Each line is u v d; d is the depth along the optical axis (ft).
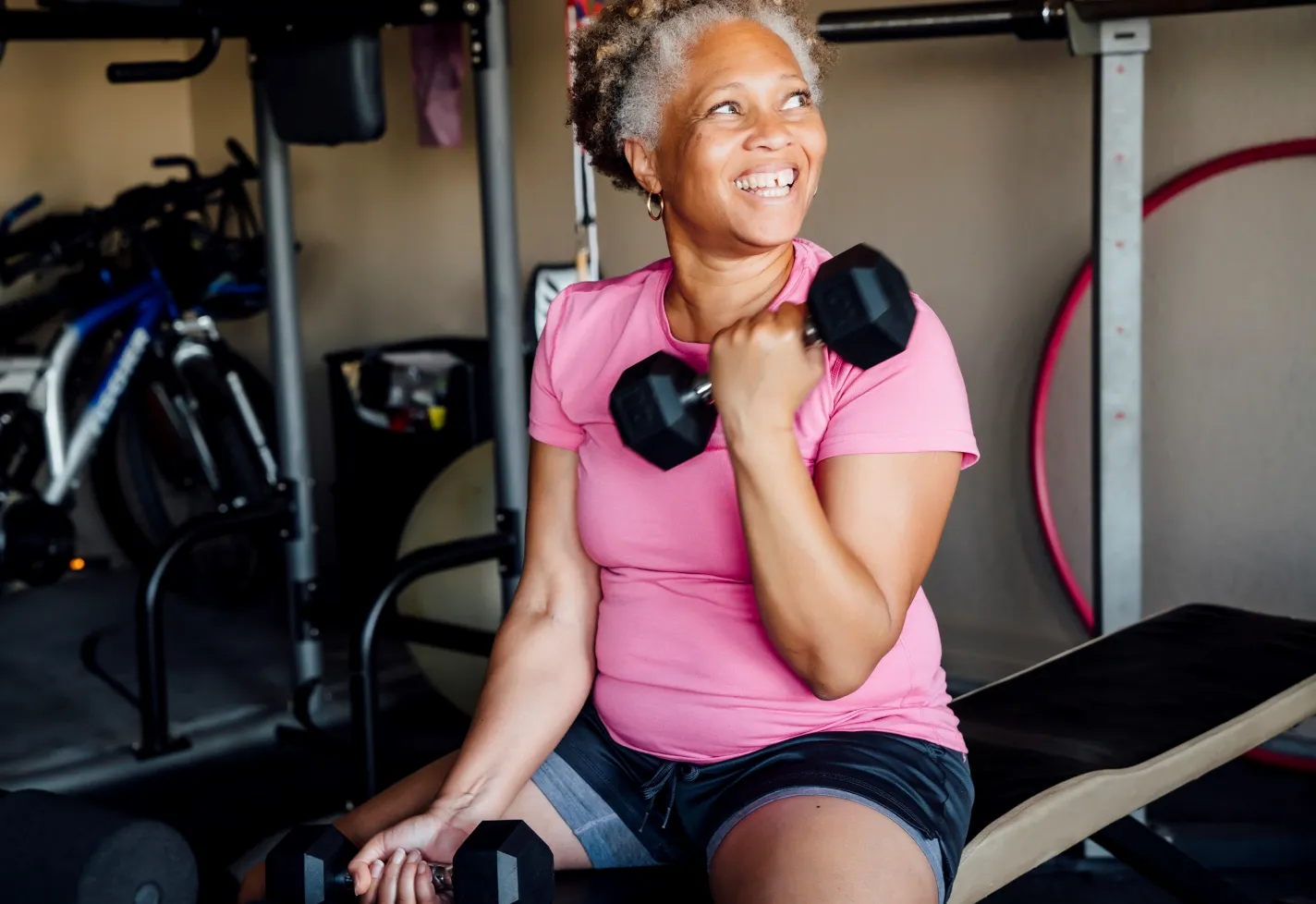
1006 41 9.34
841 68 10.15
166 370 12.28
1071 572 9.58
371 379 11.57
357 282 13.55
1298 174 8.30
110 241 12.96
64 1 7.46
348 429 11.80
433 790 4.60
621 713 4.41
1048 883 7.20
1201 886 5.73
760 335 3.47
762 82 3.98
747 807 3.92
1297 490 8.55
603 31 4.46
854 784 3.86
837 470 3.89
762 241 4.02
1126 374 7.22
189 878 3.99
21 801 4.06
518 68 11.95
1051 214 9.31
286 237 9.34
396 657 11.35
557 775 4.55
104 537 14.75
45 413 11.60
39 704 10.37
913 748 4.12
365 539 11.85
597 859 4.48
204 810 8.51
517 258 8.08
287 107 8.29
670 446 3.59
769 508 3.57
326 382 13.87
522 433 8.18
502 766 4.50
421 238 12.92
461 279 12.71
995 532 9.89
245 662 11.27
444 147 12.55
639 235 11.45
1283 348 8.50
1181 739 5.21
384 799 4.67
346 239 13.55
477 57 7.85
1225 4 6.52
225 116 14.56
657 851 4.42
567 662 4.66
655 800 4.38
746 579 4.21
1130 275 7.13
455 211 12.62
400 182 12.99
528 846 3.71
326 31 8.01
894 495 3.85
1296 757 8.26
